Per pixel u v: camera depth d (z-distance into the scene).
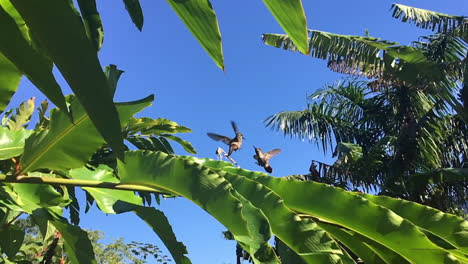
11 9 1.44
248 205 1.67
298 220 1.72
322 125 10.63
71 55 1.05
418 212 2.00
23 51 1.19
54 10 1.03
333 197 1.90
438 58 9.14
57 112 2.19
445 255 1.74
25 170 2.23
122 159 1.11
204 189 1.73
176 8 1.28
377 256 2.13
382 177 9.07
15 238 3.30
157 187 1.93
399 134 9.03
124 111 2.21
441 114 8.98
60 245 5.27
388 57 7.91
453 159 8.99
